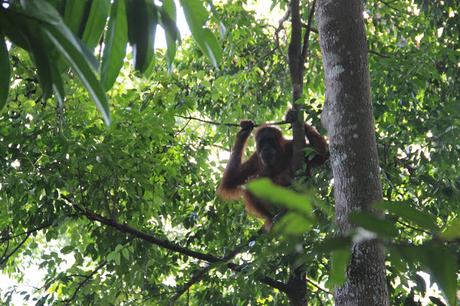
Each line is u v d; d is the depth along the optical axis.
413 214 1.82
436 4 12.80
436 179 10.78
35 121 10.70
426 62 11.32
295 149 10.49
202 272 10.19
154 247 11.70
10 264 13.23
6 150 10.63
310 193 1.82
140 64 4.00
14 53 10.80
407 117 11.35
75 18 4.28
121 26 4.20
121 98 11.62
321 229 7.85
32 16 3.10
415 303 9.42
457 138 10.21
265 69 16.22
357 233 1.73
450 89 11.88
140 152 11.15
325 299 12.36
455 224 1.76
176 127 13.07
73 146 10.29
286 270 10.45
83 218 11.22
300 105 10.77
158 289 11.63
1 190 10.90
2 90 3.41
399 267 1.92
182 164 12.97
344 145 6.82
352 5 7.44
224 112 14.77
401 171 11.27
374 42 14.83
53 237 11.45
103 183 10.73
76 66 3.21
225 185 12.70
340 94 7.07
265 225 12.13
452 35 13.16
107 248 11.41
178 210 12.74
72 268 12.27
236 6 15.16
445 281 1.57
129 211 11.34
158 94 12.00
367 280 6.07
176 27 4.19
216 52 4.51
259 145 12.95
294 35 11.31
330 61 7.30
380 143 10.95
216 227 12.41
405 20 15.40
